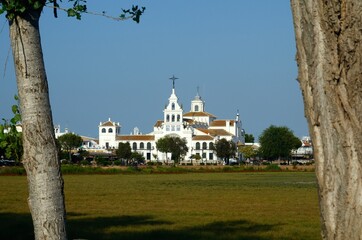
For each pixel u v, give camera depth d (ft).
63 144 631.97
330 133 19.57
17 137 31.50
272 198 170.19
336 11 18.94
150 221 110.32
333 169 19.54
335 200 19.53
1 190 208.74
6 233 88.84
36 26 30.37
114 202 156.76
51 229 30.17
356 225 19.11
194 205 147.13
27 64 30.04
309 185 243.81
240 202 156.46
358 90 18.98
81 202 156.66
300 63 20.25
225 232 94.48
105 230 96.12
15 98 31.01
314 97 19.84
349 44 18.94
